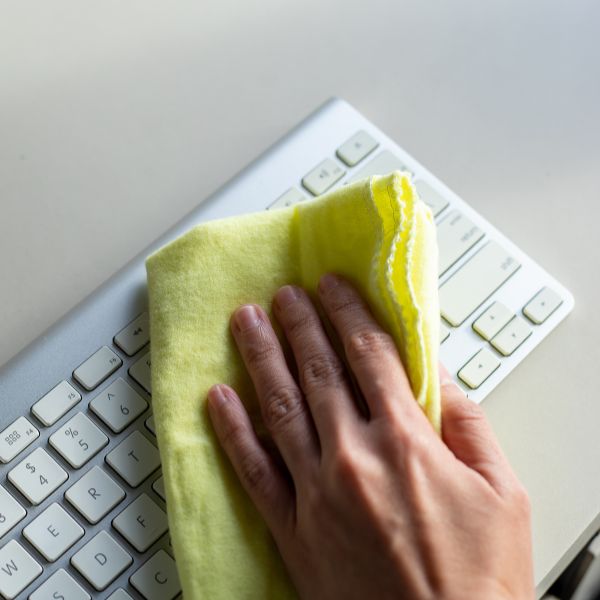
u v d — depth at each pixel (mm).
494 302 541
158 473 483
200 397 475
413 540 430
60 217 599
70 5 651
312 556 442
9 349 567
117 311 520
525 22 684
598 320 563
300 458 457
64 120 623
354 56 664
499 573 430
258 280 498
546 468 518
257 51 657
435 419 458
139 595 461
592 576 615
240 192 561
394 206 453
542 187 625
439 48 671
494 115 650
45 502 474
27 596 458
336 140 581
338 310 475
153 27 654
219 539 445
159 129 628
